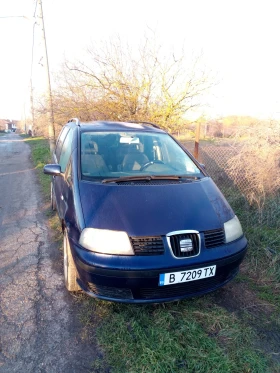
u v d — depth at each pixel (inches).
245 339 87.4
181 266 85.0
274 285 117.5
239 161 180.2
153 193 101.8
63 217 109.4
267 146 170.1
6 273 122.0
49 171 126.0
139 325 89.0
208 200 105.6
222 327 91.3
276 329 93.5
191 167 133.6
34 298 105.0
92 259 84.5
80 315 95.8
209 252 90.2
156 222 89.4
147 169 126.3
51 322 93.0
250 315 98.7
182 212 95.1
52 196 200.1
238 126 200.8
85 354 81.0
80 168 114.0
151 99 307.6
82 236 88.7
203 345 82.7
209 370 75.0
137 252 84.7
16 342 85.0
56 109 373.1
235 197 183.5
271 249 139.3
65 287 111.9
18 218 190.2
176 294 89.3
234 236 99.3
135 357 78.4
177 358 78.7
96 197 97.7
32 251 142.0
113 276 83.0
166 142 147.0
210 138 258.8
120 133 140.4
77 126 143.9
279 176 169.2
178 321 92.3
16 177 335.6
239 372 75.6
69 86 344.2
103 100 311.3
